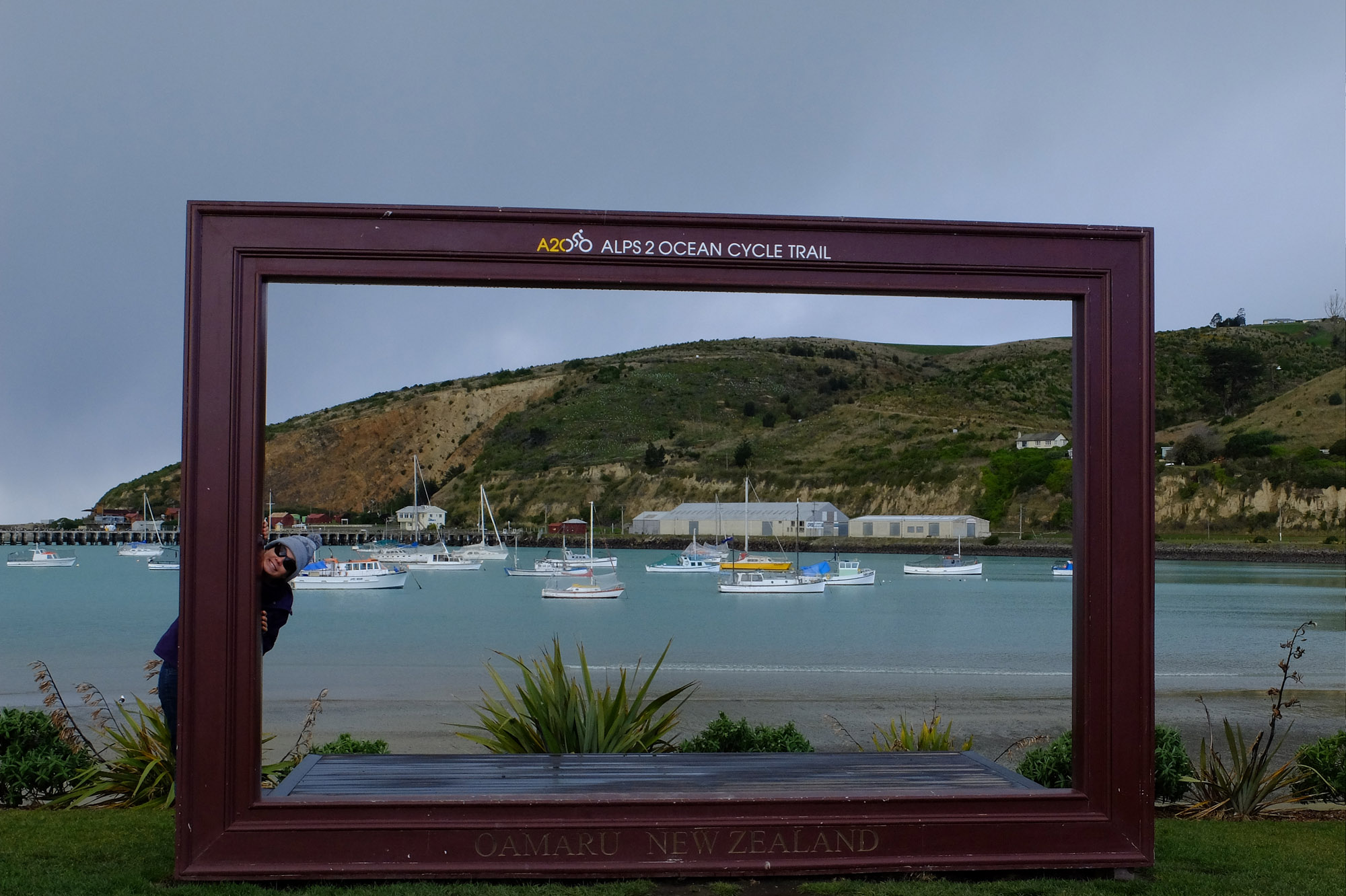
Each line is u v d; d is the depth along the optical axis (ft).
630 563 313.73
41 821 17.62
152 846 15.78
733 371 513.04
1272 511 308.19
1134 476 14.79
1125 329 14.84
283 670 84.84
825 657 97.60
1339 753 21.77
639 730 20.95
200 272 13.71
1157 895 13.97
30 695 67.72
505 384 515.09
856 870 14.34
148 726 22.66
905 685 73.97
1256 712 57.36
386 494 467.52
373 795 14.82
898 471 366.43
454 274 14.12
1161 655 100.63
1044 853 14.69
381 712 58.39
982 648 106.73
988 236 14.74
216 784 13.66
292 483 466.29
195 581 13.66
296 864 13.75
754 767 17.52
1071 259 14.78
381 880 13.89
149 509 409.08
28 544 465.47
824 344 568.00
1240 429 353.51
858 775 16.89
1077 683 15.17
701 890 13.85
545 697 20.15
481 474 456.45
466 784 15.84
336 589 217.97
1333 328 488.44
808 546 341.41
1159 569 260.42
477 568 297.74
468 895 13.44
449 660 93.76
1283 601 176.24
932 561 297.74
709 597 200.13
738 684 74.02
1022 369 461.78
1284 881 14.62
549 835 14.07
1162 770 20.80
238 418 13.75
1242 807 20.13
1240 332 480.64
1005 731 50.31
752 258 14.44
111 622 138.41
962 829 14.62
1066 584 231.91
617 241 14.30
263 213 13.80
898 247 14.65
